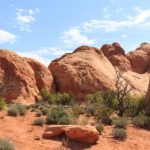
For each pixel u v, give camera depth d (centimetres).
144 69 7944
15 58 4834
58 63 5775
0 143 1153
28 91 4572
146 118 2116
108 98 3192
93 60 6141
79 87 5444
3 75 4512
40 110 2467
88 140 1449
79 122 1981
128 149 1457
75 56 6228
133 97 2972
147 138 1725
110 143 1510
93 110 2627
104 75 5838
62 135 1505
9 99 4216
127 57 7956
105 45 7894
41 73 5291
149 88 2755
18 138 1442
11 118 2008
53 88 5438
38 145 1359
